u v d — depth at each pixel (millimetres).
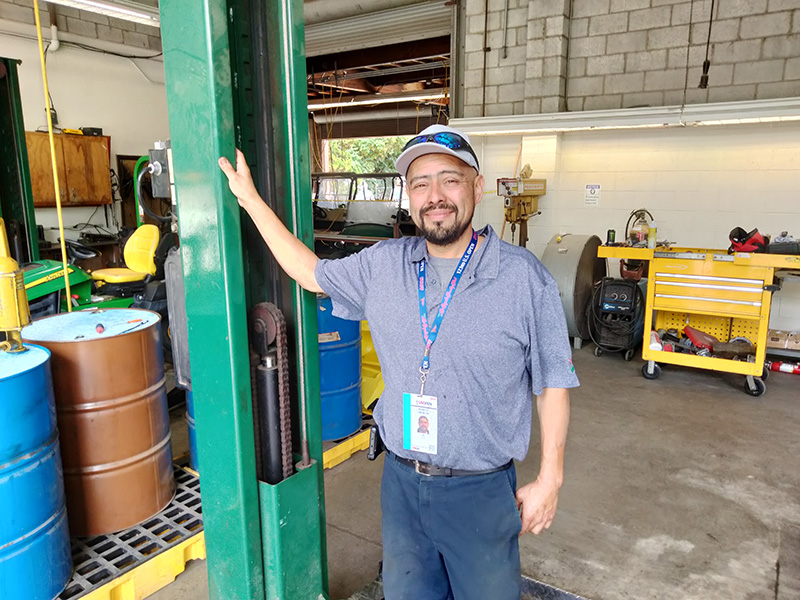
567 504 2732
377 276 1415
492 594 1345
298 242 1388
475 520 1330
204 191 1281
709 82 5270
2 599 1744
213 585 1569
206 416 1426
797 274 4414
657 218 5590
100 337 2090
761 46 4988
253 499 1419
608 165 5746
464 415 1294
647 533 2494
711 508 2688
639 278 5027
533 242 6223
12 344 1939
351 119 11828
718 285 4188
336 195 7641
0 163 3717
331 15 7555
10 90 3611
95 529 2188
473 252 1339
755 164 5062
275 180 1470
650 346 4492
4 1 6602
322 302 2984
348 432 3230
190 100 1254
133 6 5234
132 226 8133
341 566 2270
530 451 3328
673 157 5418
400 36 7605
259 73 1418
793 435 3484
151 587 2078
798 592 2113
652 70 5508
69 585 1956
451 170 1292
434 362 1305
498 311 1283
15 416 1710
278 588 1478
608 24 5637
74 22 7309
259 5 1382
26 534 1771
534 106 6012
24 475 1752
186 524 2307
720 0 5090
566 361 1313
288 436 1456
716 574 2219
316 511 1562
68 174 7180
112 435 2156
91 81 7652
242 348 1334
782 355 4961
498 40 6254
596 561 2301
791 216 4988
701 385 4414
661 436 3480
